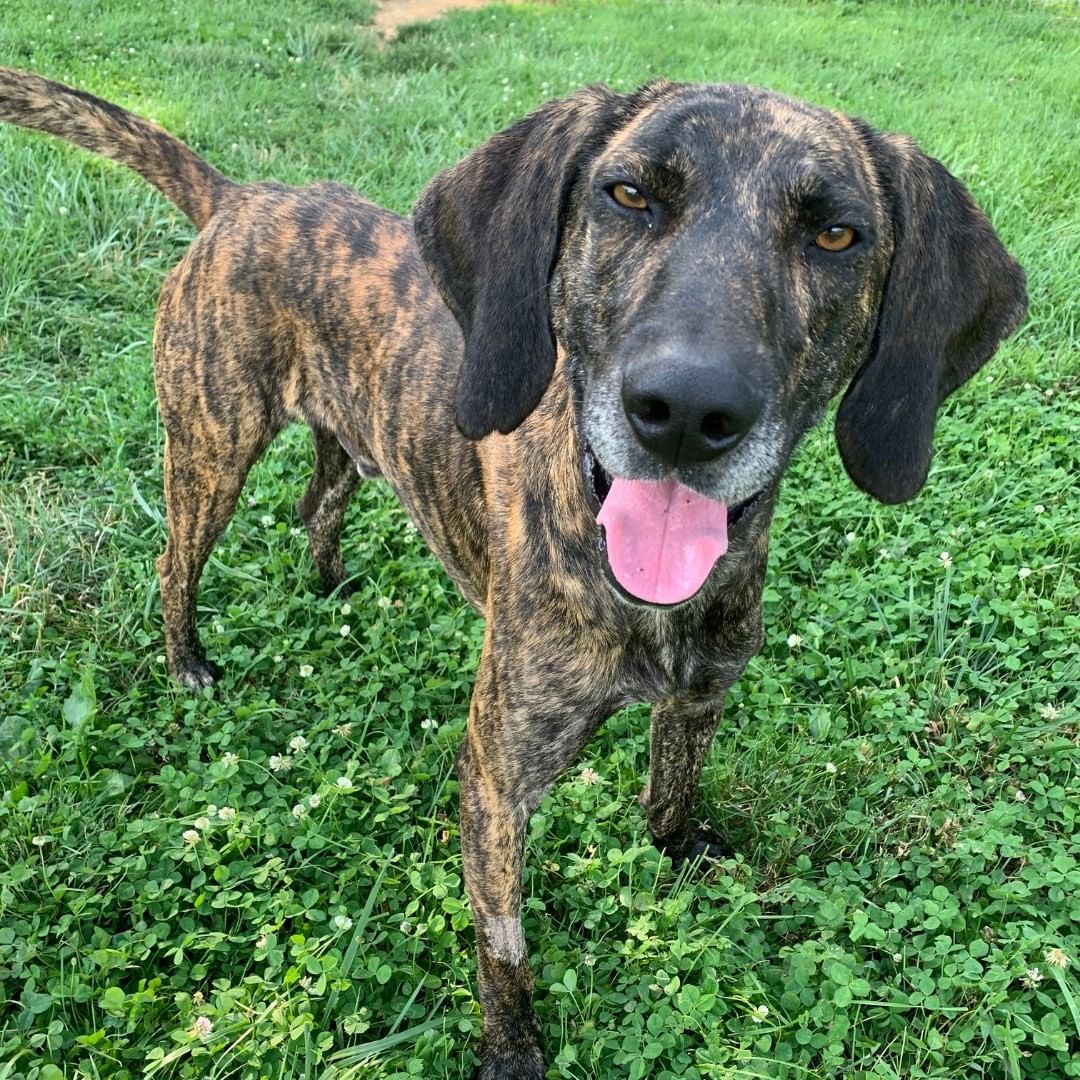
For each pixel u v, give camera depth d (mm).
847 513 752
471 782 462
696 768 535
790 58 1706
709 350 321
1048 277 998
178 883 521
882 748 608
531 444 449
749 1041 457
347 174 1175
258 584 714
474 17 1930
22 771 570
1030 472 791
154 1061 444
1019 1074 439
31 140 1114
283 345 598
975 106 1460
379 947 510
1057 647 650
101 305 993
